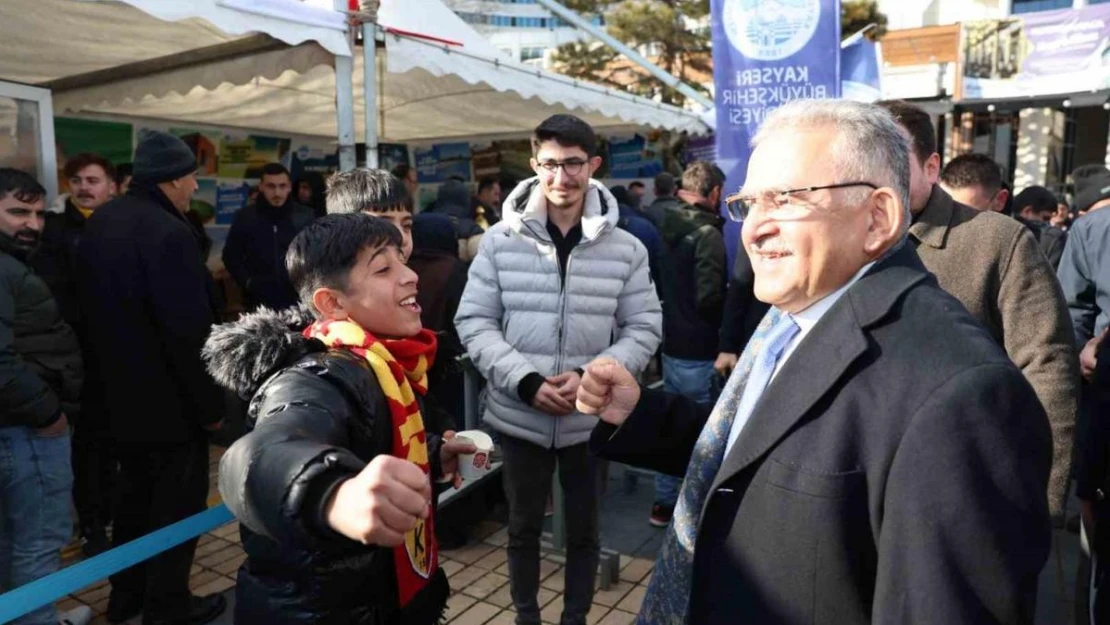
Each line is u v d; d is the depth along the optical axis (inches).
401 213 90.9
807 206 41.2
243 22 109.4
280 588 48.9
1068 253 125.2
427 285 120.4
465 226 172.1
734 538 41.8
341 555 48.9
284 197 181.9
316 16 122.0
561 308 94.9
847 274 42.4
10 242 92.4
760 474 40.8
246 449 38.9
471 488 126.2
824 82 171.9
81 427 109.0
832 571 38.1
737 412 49.1
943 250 76.7
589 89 226.7
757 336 52.7
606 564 119.6
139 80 166.9
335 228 54.7
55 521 95.5
